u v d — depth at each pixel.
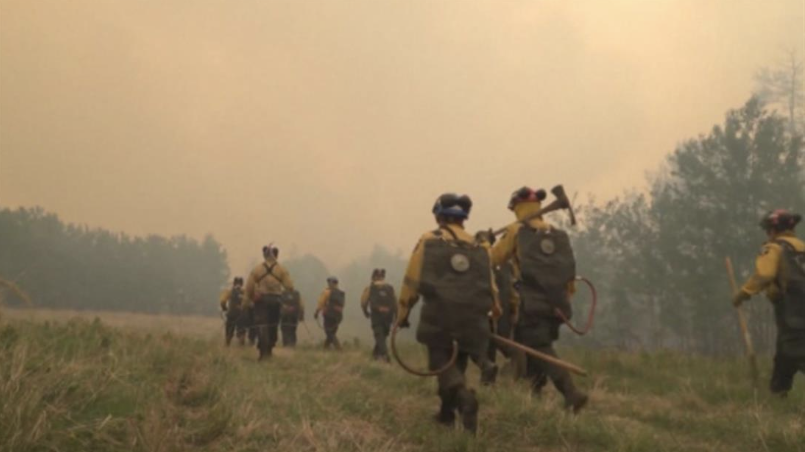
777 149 34.00
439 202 5.69
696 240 34.31
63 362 5.11
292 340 16.45
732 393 7.98
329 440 4.75
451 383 5.32
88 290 62.16
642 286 36.34
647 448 5.45
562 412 5.97
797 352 7.58
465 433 5.20
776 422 6.31
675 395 7.97
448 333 5.34
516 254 6.61
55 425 4.24
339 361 9.34
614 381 9.28
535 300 6.38
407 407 6.29
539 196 6.86
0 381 4.32
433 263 5.40
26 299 6.43
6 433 3.89
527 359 7.61
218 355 7.66
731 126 34.78
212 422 4.78
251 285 10.55
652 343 38.06
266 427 4.91
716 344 34.31
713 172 34.47
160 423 4.45
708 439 6.06
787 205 33.06
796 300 7.64
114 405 4.74
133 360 6.03
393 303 12.84
